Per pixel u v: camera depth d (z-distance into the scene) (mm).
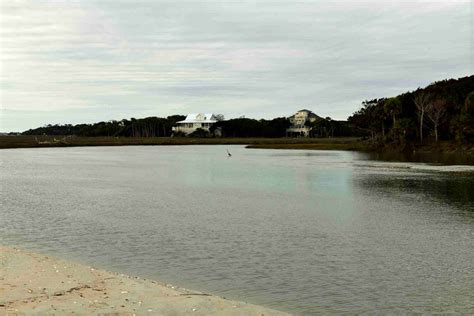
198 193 46000
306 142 181000
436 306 16109
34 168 78875
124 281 17672
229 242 25094
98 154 128375
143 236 26594
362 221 30781
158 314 14406
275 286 18188
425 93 131375
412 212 33969
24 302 15023
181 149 161000
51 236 26688
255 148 158000
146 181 57781
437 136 121625
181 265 20953
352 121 167875
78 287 16719
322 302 16547
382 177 58844
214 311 14820
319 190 47562
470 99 107875
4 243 25000
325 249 23594
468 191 44781
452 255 22406
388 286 18109
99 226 29422
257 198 42125
